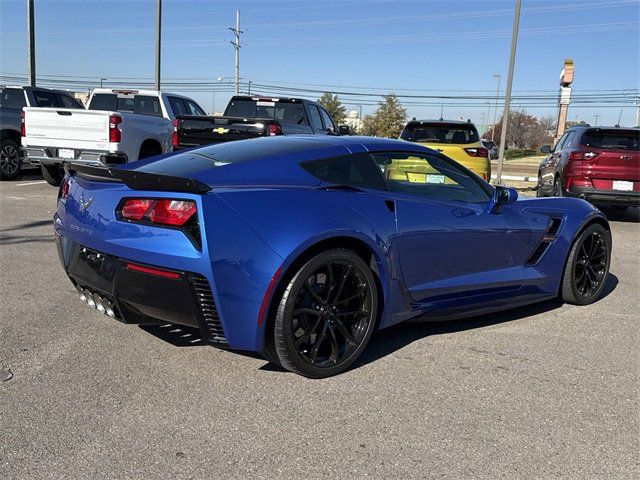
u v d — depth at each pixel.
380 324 3.74
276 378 3.39
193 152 4.04
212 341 3.18
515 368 3.67
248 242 3.07
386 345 3.99
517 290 4.55
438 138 11.01
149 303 3.17
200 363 3.56
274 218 3.18
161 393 3.16
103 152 9.99
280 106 12.05
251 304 3.09
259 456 2.61
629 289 5.72
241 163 3.54
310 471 2.51
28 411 2.93
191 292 3.04
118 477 2.43
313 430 2.84
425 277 3.92
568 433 2.89
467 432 2.87
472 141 10.90
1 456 2.54
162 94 12.18
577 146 10.19
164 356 3.65
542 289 4.77
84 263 3.48
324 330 3.37
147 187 3.18
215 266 2.98
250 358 3.66
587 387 3.42
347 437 2.79
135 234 3.16
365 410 3.06
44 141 10.27
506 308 4.57
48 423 2.82
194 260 2.99
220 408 3.02
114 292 3.26
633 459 2.68
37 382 3.24
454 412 3.07
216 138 9.90
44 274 5.41
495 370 3.63
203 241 2.98
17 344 3.77
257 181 3.39
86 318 4.28
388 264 3.64
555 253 4.79
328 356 3.49
